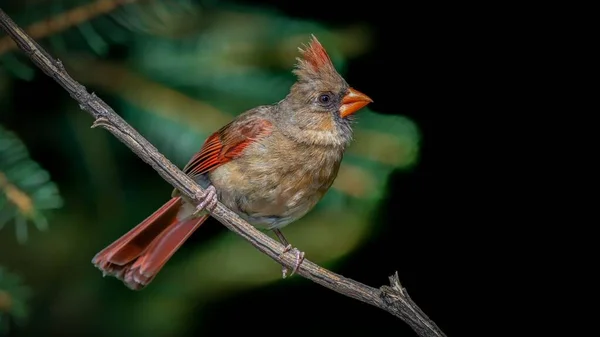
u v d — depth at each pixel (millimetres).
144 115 4305
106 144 4344
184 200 4281
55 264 4391
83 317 4391
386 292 4148
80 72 4305
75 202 4355
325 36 4340
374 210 4371
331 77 4297
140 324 4387
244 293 4410
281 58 4324
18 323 4367
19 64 4266
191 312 4391
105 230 4367
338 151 4293
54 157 4340
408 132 4324
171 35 4309
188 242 4410
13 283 4266
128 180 4359
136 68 4309
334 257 4375
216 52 4312
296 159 4277
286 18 4332
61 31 4270
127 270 4277
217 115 4309
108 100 4312
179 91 4309
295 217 4305
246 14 4324
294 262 4199
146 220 4277
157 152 4188
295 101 4293
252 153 4277
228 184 4285
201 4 4316
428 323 4145
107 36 4293
